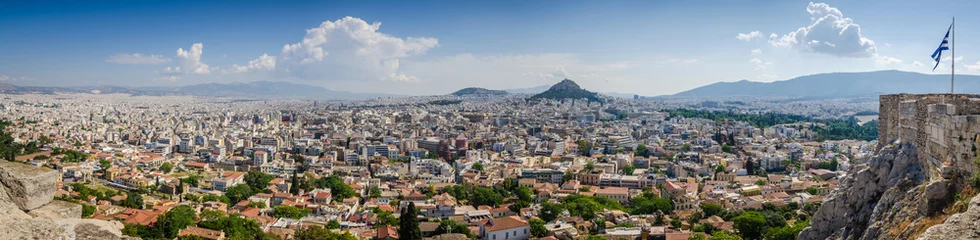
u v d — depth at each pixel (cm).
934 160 6106
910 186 6600
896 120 8019
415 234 17588
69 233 4528
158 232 18825
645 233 19238
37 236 4231
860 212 7769
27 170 4900
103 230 5069
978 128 5153
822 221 8794
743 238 18925
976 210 4341
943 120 5831
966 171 5294
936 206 5488
